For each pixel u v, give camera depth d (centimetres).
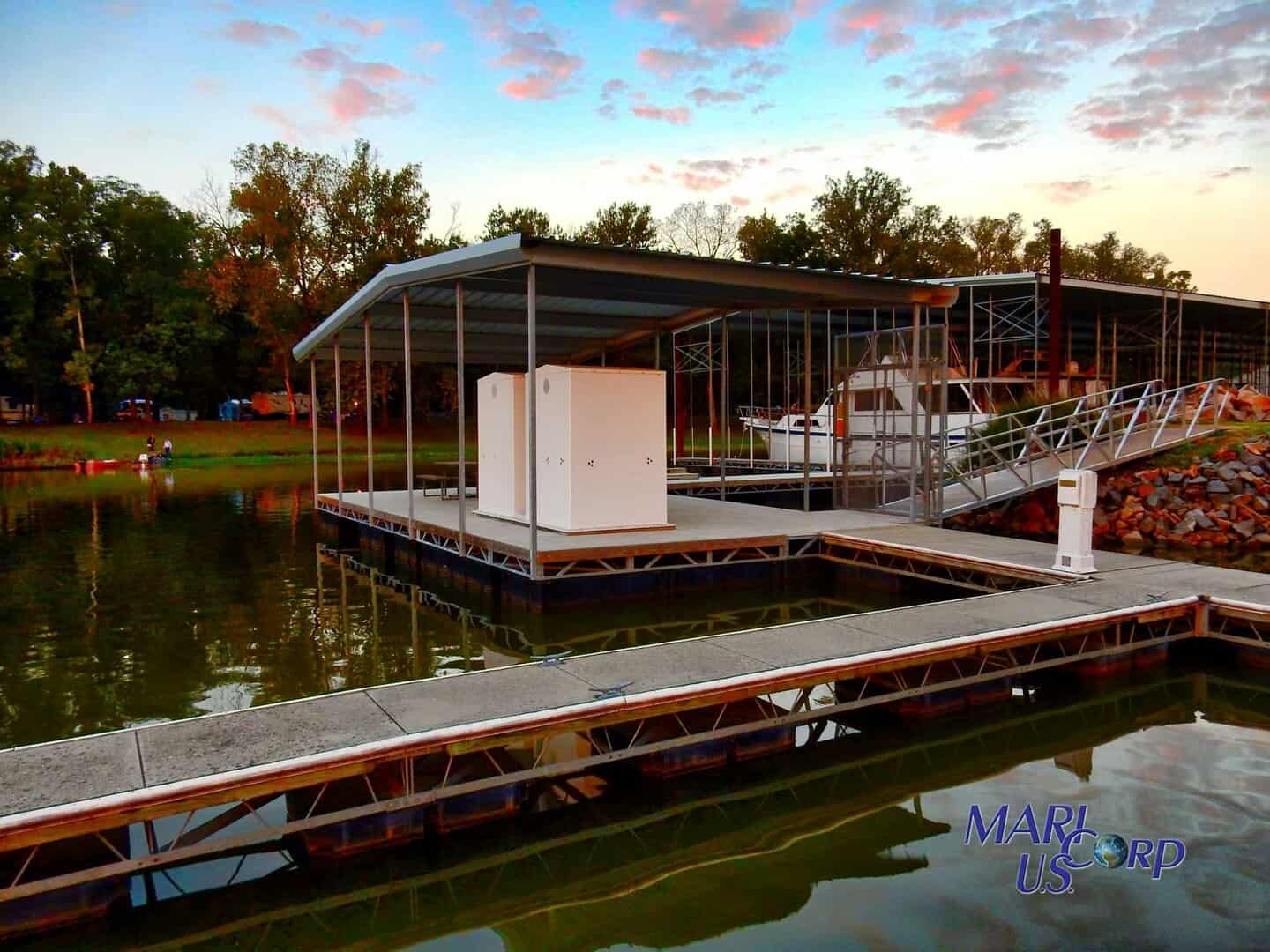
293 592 976
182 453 3222
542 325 1311
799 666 488
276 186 3325
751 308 1198
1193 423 1341
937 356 1069
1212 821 400
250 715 416
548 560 802
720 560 914
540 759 439
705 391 3269
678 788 453
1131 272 5444
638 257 792
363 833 388
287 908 347
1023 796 434
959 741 514
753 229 3759
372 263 3400
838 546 956
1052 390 1608
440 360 1593
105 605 905
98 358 3538
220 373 4222
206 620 836
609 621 813
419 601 923
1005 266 5116
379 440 3662
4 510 1739
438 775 406
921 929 315
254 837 347
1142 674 634
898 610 628
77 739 385
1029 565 768
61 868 334
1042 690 603
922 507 1122
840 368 1247
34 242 3325
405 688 457
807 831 404
